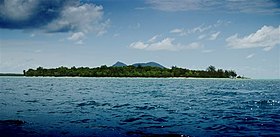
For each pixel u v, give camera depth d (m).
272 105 32.69
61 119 22.00
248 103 34.62
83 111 26.58
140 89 65.12
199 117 23.56
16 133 16.97
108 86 78.69
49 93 49.41
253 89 73.56
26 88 64.38
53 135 16.70
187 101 36.81
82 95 45.88
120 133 17.33
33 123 20.16
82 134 17.02
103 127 19.11
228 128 19.05
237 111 27.31
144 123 20.72
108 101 36.12
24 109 27.58
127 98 40.75
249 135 17.03
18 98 39.03
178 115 24.56
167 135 16.80
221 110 27.91
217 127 19.33
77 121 21.23
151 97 42.75
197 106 31.19
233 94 51.81
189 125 20.06
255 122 21.23
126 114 24.91
